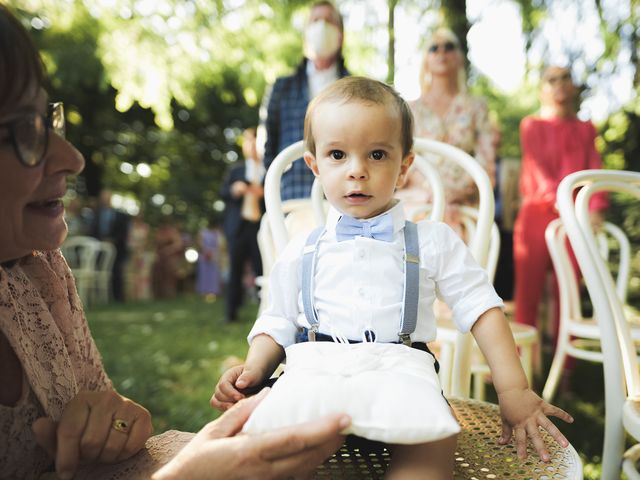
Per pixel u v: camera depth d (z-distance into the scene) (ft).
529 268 10.13
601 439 7.94
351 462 3.15
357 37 24.56
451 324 6.46
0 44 2.25
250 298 31.48
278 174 4.86
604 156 23.30
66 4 24.17
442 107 8.82
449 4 16.92
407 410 2.54
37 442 2.64
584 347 13.42
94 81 28.12
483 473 2.96
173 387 10.69
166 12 24.34
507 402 3.32
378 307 3.52
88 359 3.33
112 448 2.64
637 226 19.74
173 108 41.98
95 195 40.42
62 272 3.22
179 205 44.75
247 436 2.42
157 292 35.06
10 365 2.59
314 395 2.61
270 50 25.70
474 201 8.72
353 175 3.57
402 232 3.78
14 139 2.31
